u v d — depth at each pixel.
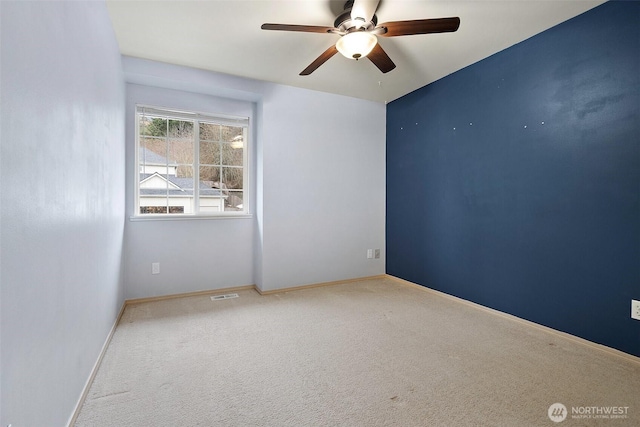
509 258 2.81
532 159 2.62
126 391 1.70
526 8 2.21
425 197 3.70
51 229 1.18
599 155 2.21
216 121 3.59
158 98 3.28
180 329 2.54
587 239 2.29
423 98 3.70
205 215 3.52
